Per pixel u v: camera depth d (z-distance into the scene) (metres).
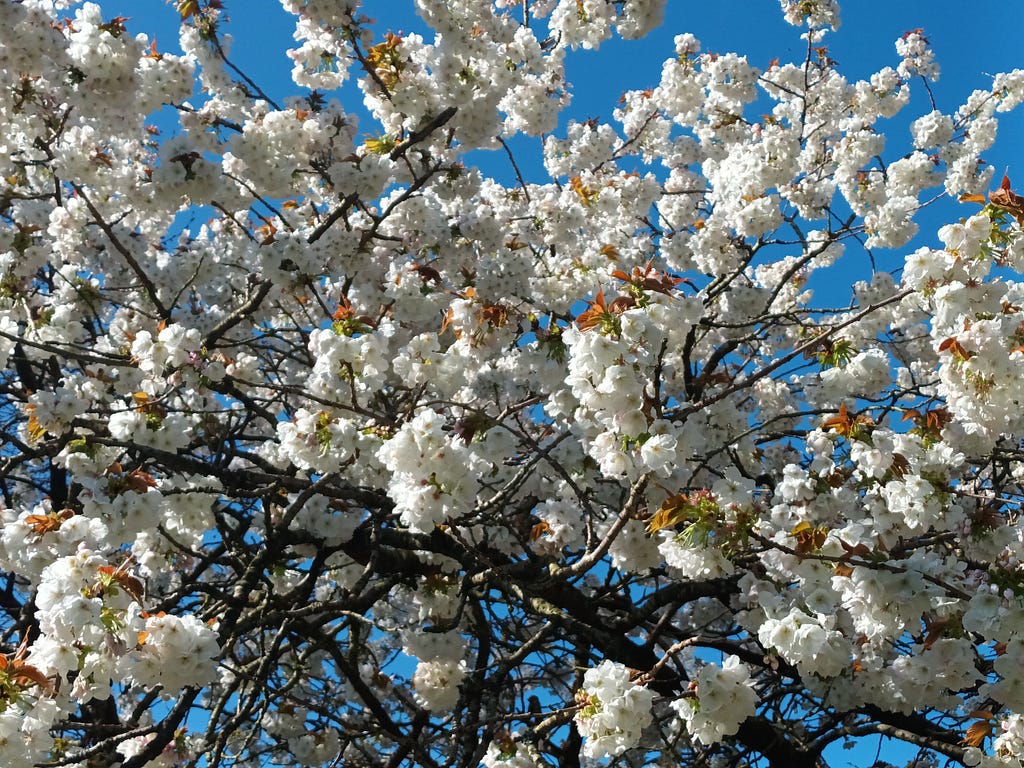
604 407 3.65
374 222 5.83
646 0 6.56
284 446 4.39
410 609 8.30
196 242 8.43
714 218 7.80
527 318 5.32
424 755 5.70
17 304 6.17
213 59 6.14
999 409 3.81
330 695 7.63
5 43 5.15
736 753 7.45
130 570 3.43
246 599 5.31
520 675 7.54
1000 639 3.61
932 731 6.01
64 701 3.30
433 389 5.85
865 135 8.44
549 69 7.48
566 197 7.06
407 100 6.02
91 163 5.86
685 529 3.78
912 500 3.98
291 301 7.04
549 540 5.09
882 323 8.41
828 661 3.74
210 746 4.98
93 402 6.30
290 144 6.09
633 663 5.84
